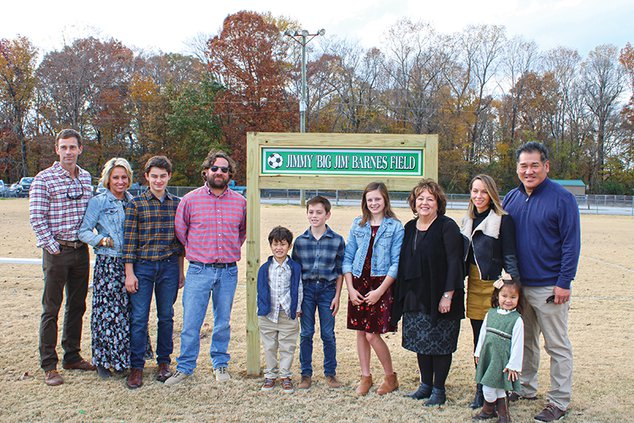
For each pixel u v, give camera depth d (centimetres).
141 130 4769
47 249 452
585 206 3806
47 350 462
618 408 418
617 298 809
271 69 4297
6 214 2244
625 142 5344
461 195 3922
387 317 436
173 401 425
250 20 4253
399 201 3619
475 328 434
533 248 411
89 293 777
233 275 480
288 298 449
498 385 386
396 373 489
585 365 517
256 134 484
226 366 481
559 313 407
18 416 391
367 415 402
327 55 5097
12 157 4872
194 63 5653
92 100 4944
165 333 478
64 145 465
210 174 462
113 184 472
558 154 5409
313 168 486
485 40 5381
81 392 439
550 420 395
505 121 5500
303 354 462
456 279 409
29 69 4797
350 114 5122
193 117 4300
